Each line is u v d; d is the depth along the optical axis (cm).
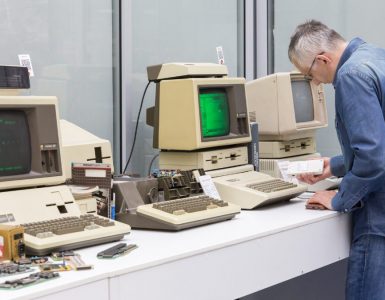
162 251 161
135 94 293
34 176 177
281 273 195
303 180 238
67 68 270
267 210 223
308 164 235
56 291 129
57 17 265
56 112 185
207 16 334
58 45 266
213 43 339
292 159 280
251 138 253
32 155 181
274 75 273
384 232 211
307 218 207
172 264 157
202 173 225
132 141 290
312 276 309
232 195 226
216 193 224
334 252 219
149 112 257
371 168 197
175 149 236
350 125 200
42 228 160
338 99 205
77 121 275
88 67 279
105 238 167
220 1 342
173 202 200
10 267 141
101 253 155
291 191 231
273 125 274
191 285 163
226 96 246
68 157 203
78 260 149
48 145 182
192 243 171
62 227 162
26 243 153
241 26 357
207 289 168
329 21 337
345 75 202
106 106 288
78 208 182
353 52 214
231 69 354
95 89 282
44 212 173
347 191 209
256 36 359
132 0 290
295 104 279
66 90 270
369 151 195
